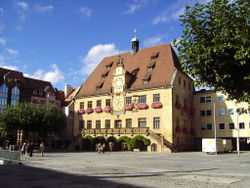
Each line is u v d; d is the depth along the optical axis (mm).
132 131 50156
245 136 51688
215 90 9836
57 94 77500
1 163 25953
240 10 8359
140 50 62562
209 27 9086
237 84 8938
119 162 25734
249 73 8539
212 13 8992
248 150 55781
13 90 67250
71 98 70938
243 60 8125
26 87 70875
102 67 66688
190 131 56344
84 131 58094
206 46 8984
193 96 59344
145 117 51219
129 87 55031
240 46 8039
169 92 49062
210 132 55656
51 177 14984
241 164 24000
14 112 50156
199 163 24953
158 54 57594
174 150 45500
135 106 52844
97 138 53188
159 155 37125
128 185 12195
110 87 57562
